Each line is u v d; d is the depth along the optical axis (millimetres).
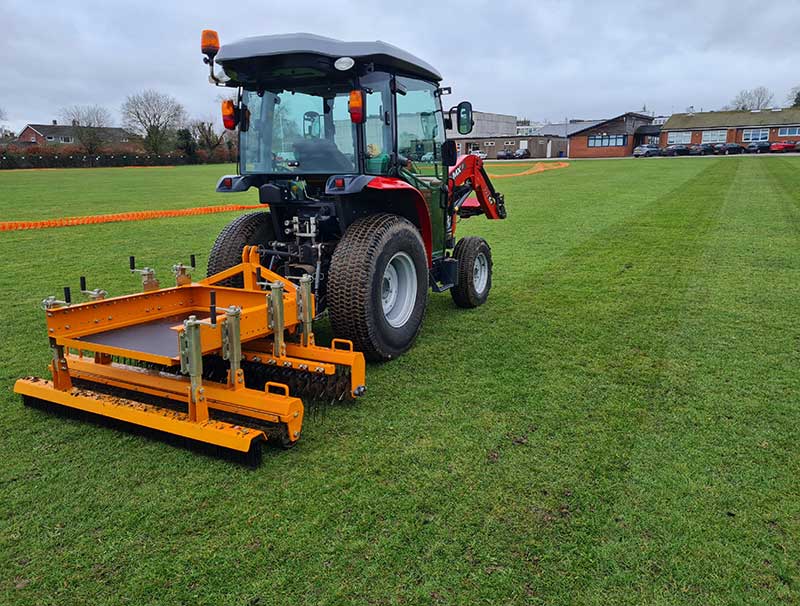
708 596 2025
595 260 7695
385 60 3992
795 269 6895
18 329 4969
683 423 3236
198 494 2613
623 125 58000
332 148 4195
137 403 3145
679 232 9656
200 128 59375
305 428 3221
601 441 3047
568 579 2100
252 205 15836
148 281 3805
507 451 2959
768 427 3189
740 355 4250
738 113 56000
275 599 2016
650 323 5016
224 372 3631
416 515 2453
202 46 3816
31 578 2123
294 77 4184
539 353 4352
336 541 2301
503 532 2346
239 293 3766
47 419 3326
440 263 5184
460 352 4398
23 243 9320
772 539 2303
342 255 3934
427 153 4852
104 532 2363
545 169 32781
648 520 2412
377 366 4133
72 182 27156
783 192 15344
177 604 1999
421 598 2018
